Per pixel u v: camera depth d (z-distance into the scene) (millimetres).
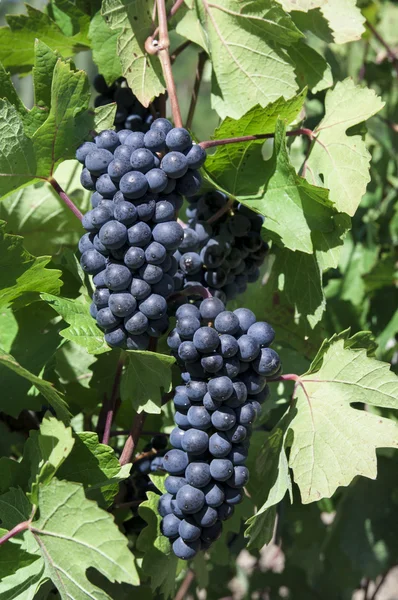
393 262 1167
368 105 866
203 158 782
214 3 898
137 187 759
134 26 871
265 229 862
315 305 888
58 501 756
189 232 837
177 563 852
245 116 839
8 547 774
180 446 788
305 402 844
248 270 885
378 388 825
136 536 916
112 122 841
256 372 787
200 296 840
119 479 799
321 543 1259
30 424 947
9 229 970
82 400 956
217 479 771
